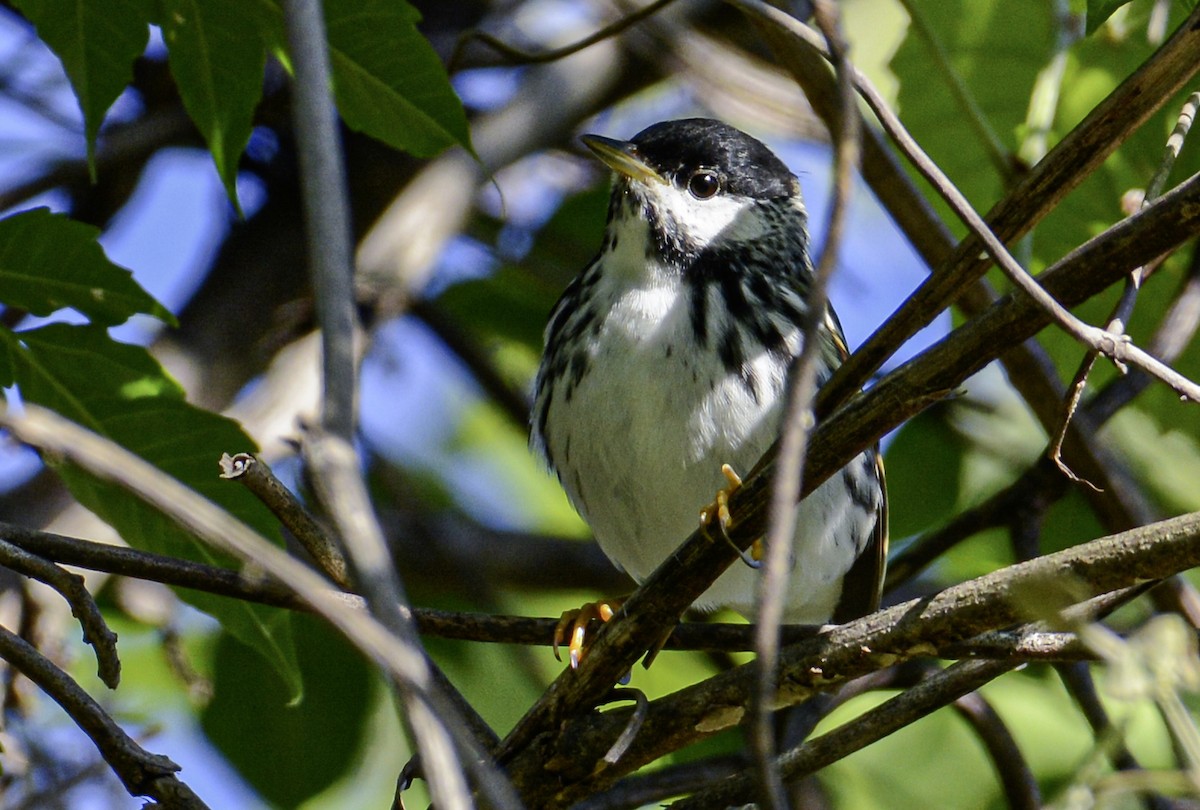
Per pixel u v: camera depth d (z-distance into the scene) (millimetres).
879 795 11891
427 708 3713
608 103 12430
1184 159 8531
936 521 12031
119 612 11039
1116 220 8711
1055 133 9047
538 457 10188
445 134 7613
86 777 8438
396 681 3779
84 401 7289
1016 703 11906
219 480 7316
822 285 4488
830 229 4547
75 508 9891
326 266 4320
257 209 11875
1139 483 11445
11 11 11586
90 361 7199
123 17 7387
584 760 6453
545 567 12336
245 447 7332
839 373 5684
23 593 8609
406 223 11242
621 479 9484
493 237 13336
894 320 5582
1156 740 11008
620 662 6250
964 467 12188
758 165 10305
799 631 6277
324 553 6160
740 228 10062
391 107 7574
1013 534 9852
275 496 6141
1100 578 5566
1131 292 5758
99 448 4145
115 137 11562
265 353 11086
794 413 4352
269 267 11414
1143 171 8539
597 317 9586
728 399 9227
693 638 6508
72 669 9406
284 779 11156
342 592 6203
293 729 11195
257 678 11242
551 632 6410
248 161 11844
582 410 9453
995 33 8852
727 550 5859
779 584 4184
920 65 8992
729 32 12523
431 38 12367
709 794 6793
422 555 12094
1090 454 9148
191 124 11812
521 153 11875
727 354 9305
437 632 6422
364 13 7219
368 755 11945
